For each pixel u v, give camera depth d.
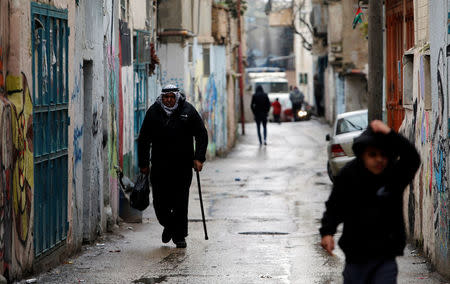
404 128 17.69
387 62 21.55
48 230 13.29
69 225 14.56
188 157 15.88
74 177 14.96
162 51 34.97
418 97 15.62
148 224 19.52
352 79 57.59
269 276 12.91
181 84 35.00
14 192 11.41
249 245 16.44
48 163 13.19
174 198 15.90
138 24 25.25
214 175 32.88
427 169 14.35
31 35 12.08
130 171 23.33
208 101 41.62
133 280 12.62
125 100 22.22
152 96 29.31
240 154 44.25
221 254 15.22
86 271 13.32
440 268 12.88
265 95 49.31
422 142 15.02
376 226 8.10
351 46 54.69
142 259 14.60
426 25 15.23
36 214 12.61
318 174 32.62
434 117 13.52
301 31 90.50
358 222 8.14
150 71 28.50
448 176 12.25
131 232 18.22
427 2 15.03
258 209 22.86
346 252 8.21
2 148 10.84
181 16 34.66
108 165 18.09
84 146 16.31
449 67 12.26
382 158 8.02
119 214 19.61
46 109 12.98
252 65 123.31
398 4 19.89
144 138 15.92
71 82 14.50
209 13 41.69
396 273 8.12
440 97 12.95
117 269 13.56
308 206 23.41
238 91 68.19
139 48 25.45
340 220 8.21
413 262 14.10
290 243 16.73
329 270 13.46
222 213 22.08
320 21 64.25
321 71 73.94
